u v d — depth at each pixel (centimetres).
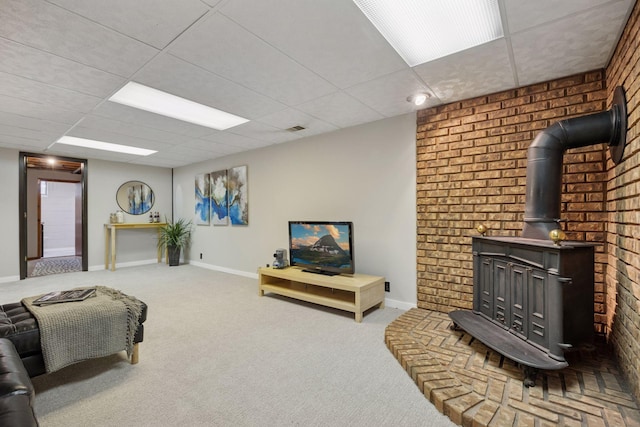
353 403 172
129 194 626
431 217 310
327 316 316
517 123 261
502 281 217
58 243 852
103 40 187
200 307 348
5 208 482
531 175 211
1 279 477
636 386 158
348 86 257
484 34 184
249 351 237
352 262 333
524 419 145
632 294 167
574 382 175
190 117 343
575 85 236
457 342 232
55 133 392
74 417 161
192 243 634
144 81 245
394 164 336
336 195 389
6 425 87
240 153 520
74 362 189
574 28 177
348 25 175
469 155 286
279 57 211
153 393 182
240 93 272
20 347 171
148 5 156
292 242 394
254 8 159
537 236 204
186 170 648
